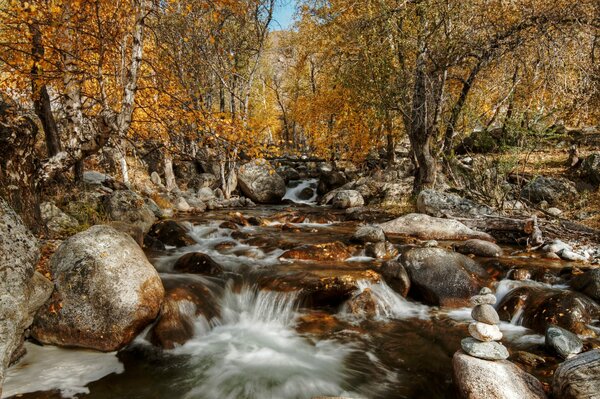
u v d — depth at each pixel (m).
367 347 5.45
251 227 11.89
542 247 8.92
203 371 4.86
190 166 21.73
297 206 17.84
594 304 5.65
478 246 8.59
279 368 4.96
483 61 12.90
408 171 19.91
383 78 13.42
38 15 7.29
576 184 13.31
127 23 7.87
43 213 7.74
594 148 18.06
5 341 3.89
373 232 9.37
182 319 5.61
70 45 8.14
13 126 6.43
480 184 12.57
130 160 19.70
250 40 20.05
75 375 4.57
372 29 12.97
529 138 11.73
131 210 9.62
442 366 4.91
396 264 7.23
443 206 11.75
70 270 5.14
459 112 13.63
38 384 4.34
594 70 11.06
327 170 21.27
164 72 9.40
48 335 4.96
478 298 4.30
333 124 21.38
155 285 5.51
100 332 4.93
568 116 12.57
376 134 19.22
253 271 7.44
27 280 4.36
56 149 10.96
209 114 8.75
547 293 6.12
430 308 6.68
